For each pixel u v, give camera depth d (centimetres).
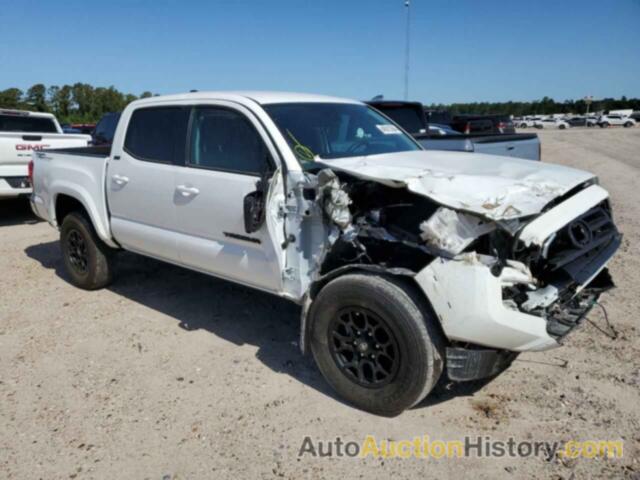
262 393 372
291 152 375
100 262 561
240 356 427
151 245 484
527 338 306
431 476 290
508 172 356
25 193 880
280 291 384
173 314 514
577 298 381
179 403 362
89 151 643
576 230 343
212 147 421
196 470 298
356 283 330
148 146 474
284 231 374
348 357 356
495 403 354
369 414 346
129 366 413
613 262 638
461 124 1577
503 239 311
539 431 325
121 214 507
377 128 470
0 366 416
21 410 356
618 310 491
